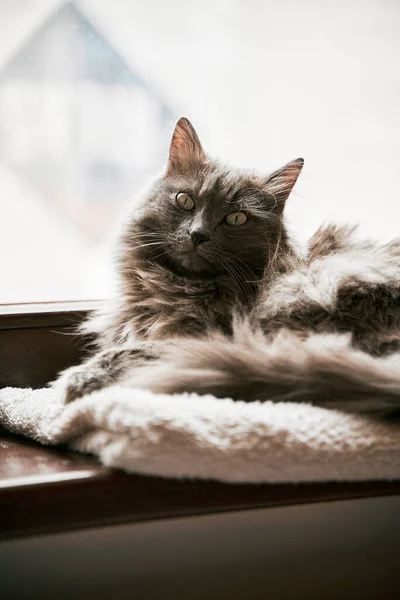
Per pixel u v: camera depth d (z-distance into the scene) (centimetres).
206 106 150
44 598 92
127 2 141
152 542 96
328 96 156
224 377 95
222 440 82
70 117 142
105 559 94
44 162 142
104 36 141
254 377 95
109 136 145
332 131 157
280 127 154
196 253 120
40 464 89
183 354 98
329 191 158
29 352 130
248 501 85
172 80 147
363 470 87
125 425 82
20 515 81
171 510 84
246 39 149
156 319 120
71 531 84
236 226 124
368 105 158
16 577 91
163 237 124
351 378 91
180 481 84
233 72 150
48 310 131
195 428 81
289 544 101
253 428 83
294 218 153
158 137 148
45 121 141
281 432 84
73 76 141
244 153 153
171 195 125
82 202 145
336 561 104
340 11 153
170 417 82
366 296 107
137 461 82
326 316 107
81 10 139
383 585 107
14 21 135
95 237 147
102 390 94
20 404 111
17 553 91
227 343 101
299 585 103
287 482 86
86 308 134
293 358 93
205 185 123
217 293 121
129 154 146
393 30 157
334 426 87
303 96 154
